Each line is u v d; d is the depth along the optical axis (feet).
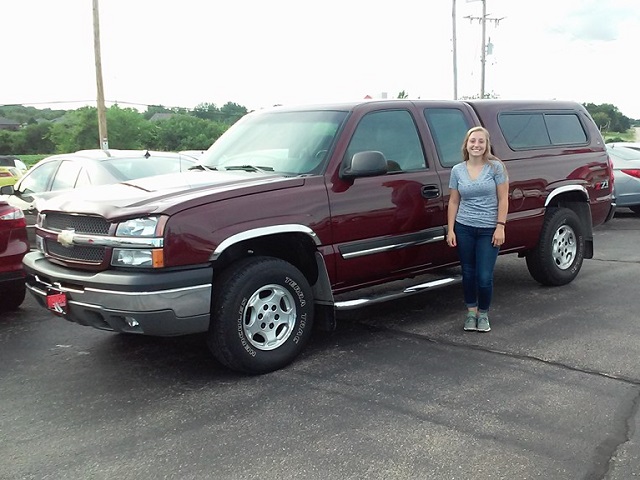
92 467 11.61
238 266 15.42
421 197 18.62
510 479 10.82
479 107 21.52
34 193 29.55
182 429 13.00
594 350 16.90
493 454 11.63
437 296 22.82
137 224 14.37
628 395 14.08
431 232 18.99
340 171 17.07
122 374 16.15
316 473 11.18
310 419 13.26
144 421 13.41
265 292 15.84
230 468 11.44
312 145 17.62
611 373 15.34
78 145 204.95
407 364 16.22
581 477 10.84
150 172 27.50
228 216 14.99
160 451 12.12
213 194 15.06
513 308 21.07
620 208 47.98
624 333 18.29
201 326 14.73
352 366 16.19
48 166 30.01
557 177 22.65
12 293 22.09
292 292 16.16
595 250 31.94
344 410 13.64
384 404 13.88
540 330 18.70
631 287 23.65
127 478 11.21
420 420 13.06
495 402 13.82
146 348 18.07
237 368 15.52
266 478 11.08
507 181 18.04
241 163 18.53
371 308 21.43
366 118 18.15
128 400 14.52
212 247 14.69
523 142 22.24
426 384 14.90
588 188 23.86
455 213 18.31
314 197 16.40
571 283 24.35
